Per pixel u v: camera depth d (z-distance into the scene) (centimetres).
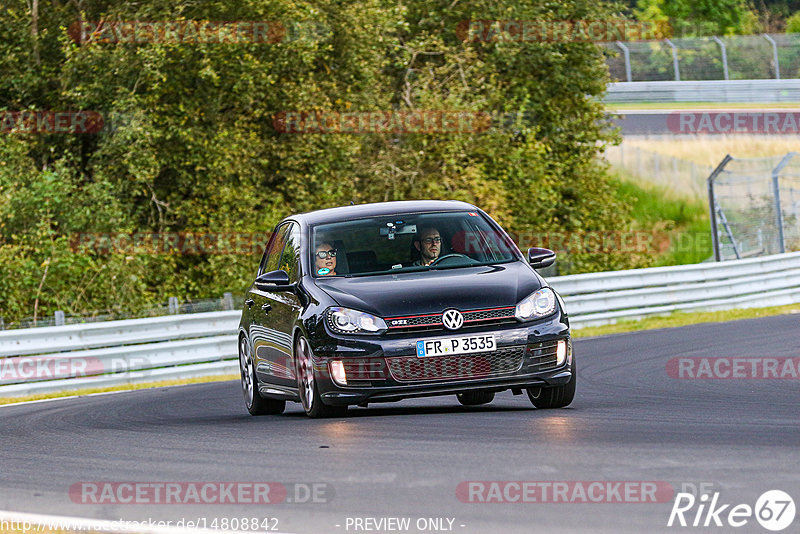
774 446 2103
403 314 2766
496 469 2006
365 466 2130
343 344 2766
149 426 3200
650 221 15238
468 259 3092
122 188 8325
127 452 2586
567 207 11056
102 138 8344
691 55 18150
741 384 3481
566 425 2531
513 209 10162
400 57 10462
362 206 3359
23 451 2753
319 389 2819
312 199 8950
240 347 3656
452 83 10200
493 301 2792
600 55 11150
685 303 7700
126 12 8456
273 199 8881
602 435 2344
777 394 3133
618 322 7338
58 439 2975
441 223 3189
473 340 2742
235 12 8475
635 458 2036
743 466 1912
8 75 8444
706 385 3516
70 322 6147
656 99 17400
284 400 3306
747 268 8112
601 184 11406
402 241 3145
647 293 7525
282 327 3116
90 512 1886
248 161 8756
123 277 7969
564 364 2823
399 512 1725
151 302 8250
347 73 9344
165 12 8288
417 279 2917
